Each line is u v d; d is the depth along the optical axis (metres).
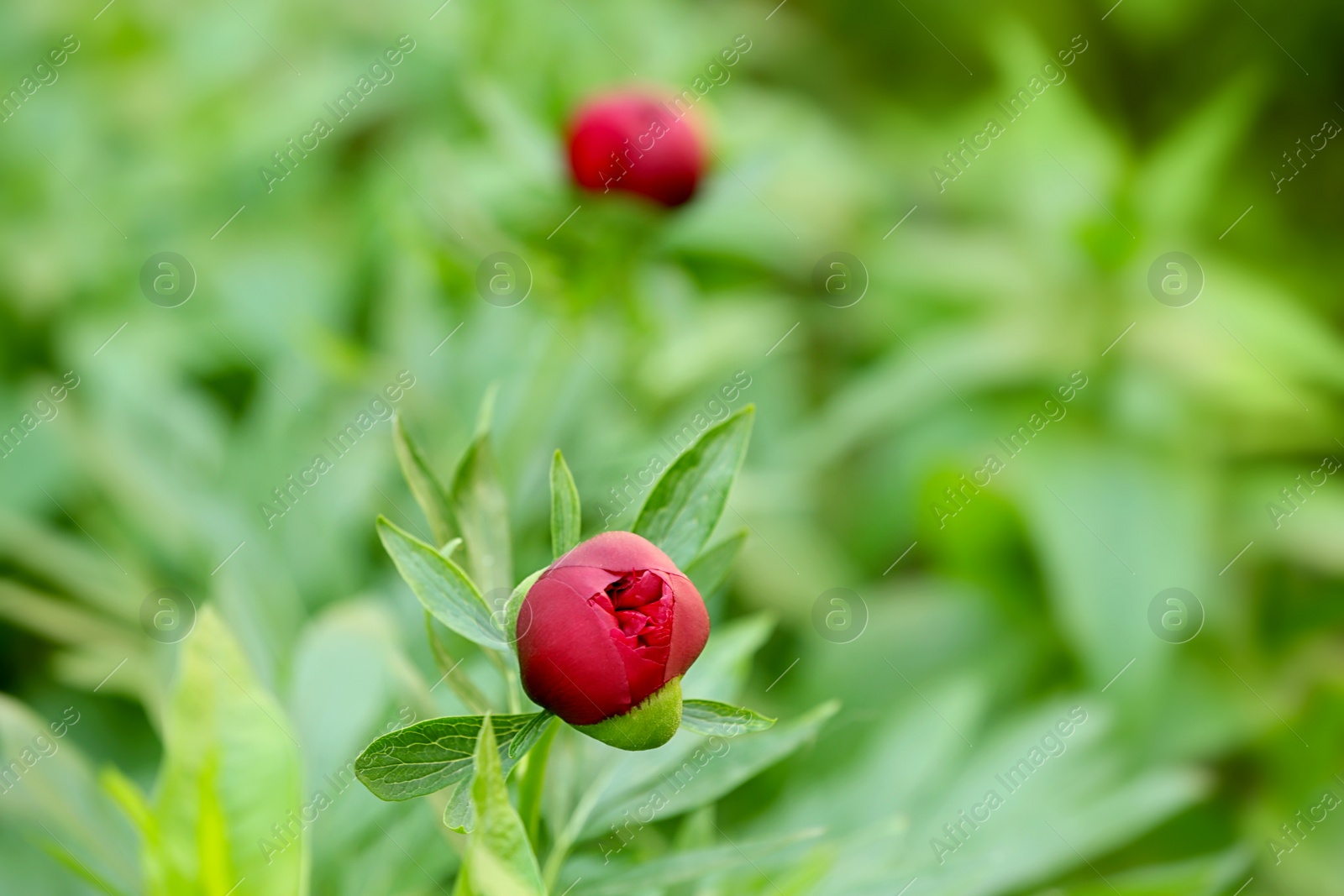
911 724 1.15
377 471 1.16
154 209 1.55
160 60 1.68
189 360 1.47
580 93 1.46
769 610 1.43
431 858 1.03
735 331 1.32
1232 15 2.36
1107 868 1.48
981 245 1.81
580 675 0.90
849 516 1.70
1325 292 2.09
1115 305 1.72
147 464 1.19
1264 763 1.54
